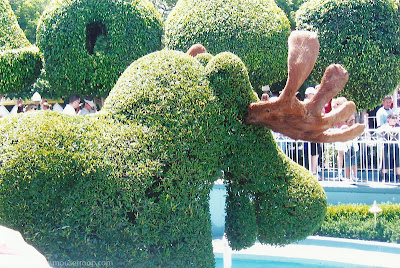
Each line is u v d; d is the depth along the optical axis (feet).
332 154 29.78
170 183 14.29
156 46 31.35
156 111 14.61
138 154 14.21
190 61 15.65
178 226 14.38
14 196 13.24
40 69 31.89
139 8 30.94
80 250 13.82
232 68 15.51
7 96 44.09
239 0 29.48
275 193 16.28
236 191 16.30
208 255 14.96
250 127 15.84
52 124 14.02
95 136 14.29
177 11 30.22
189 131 14.57
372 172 28.09
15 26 31.78
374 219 24.22
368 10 30.42
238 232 16.12
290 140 28.09
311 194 16.46
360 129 15.53
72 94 31.37
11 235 5.88
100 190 13.74
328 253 21.43
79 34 30.04
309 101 14.85
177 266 14.46
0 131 13.83
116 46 30.32
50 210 13.52
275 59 29.68
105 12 30.25
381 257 20.72
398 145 28.02
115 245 13.97
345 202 27.45
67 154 13.64
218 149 15.26
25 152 13.38
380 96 31.12
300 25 32.04
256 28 28.96
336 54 30.71
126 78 15.49
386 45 30.58
